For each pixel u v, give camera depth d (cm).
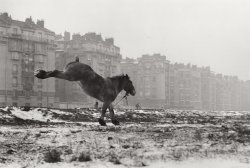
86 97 10431
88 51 10731
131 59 14162
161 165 674
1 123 2061
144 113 3888
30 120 2331
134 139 1068
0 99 8331
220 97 17800
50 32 9538
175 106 14300
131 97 13450
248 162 715
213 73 17375
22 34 8831
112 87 1549
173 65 14712
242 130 1551
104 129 1411
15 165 676
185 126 1870
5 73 8488
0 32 8444
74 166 664
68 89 10719
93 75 1412
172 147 906
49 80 9338
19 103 8638
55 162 705
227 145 970
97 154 782
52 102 9338
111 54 11650
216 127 1755
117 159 713
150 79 13525
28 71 8881
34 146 918
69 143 968
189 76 14912
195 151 838
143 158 734
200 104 15612
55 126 1745
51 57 9538
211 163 700
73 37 11112
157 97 13400
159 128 1548
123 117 3141
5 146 914
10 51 8612
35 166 666
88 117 2939
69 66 1326
